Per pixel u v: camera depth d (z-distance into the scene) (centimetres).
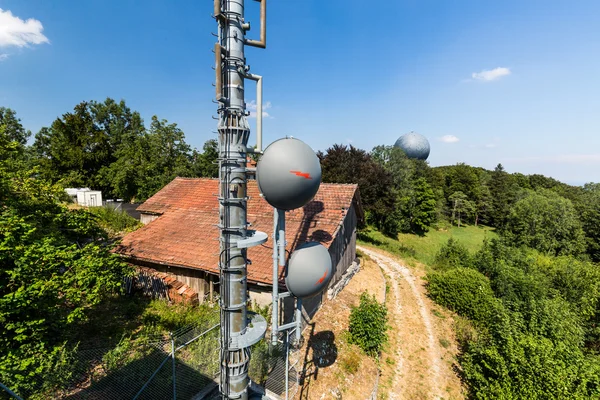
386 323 1180
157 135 3738
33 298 592
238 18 420
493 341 874
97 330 835
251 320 518
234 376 464
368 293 1383
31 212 891
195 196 1614
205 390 630
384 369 893
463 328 1176
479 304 1277
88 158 3641
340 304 1195
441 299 1414
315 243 559
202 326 793
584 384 712
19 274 591
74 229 977
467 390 852
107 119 4719
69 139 3722
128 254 1173
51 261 685
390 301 1400
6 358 518
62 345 625
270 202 471
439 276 1509
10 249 608
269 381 685
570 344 914
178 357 698
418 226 3700
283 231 500
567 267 1762
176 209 1542
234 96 426
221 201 442
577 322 1199
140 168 3388
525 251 2773
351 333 962
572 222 2992
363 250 2344
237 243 431
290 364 768
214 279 1080
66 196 1145
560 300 1402
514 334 870
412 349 1034
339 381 758
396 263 2045
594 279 1578
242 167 442
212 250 1150
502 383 769
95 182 3691
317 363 809
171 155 3888
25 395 515
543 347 782
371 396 736
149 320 912
